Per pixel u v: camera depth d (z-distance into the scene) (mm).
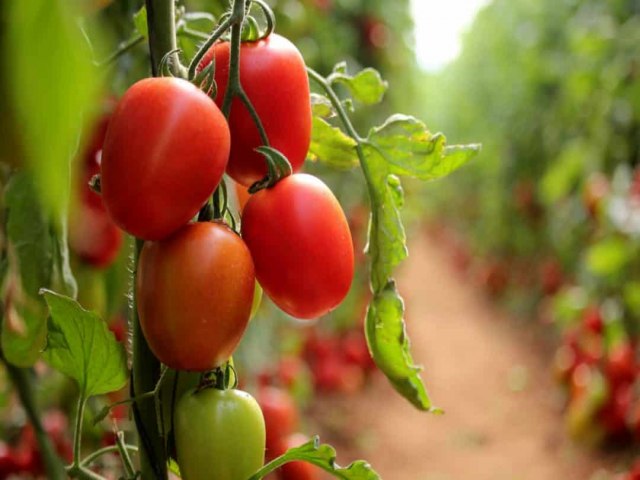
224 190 439
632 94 1720
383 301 521
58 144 190
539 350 3490
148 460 447
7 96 281
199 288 397
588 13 2441
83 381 471
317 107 544
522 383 3066
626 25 1876
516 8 3945
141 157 378
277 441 618
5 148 327
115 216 387
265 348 1486
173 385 441
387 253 527
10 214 545
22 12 192
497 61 4355
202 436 422
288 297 435
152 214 384
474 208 5605
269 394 656
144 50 756
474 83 5312
